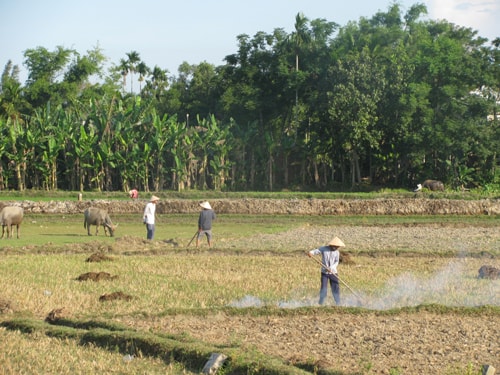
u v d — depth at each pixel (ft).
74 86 260.01
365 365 33.88
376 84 196.85
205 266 68.69
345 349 37.45
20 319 42.83
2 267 65.67
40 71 266.36
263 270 66.18
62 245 83.15
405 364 34.55
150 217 91.97
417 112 199.21
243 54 232.53
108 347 38.04
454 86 199.82
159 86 299.79
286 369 32.58
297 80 214.48
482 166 207.00
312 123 210.59
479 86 211.41
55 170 195.62
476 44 237.04
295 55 224.53
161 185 201.26
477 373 32.91
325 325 42.96
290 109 232.94
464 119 200.64
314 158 211.20
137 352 37.24
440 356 36.17
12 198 164.04
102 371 33.88
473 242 94.48
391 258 78.33
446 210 142.61
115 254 79.56
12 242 90.43
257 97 222.89
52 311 44.16
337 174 233.96
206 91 261.24
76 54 271.28
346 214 141.69
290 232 108.37
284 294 53.78
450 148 193.98
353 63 199.62
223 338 39.60
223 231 109.50
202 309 45.93
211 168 216.33
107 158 193.47
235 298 51.70
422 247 87.61
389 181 219.00
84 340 39.24
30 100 263.29
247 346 37.11
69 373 33.19
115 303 48.96
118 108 201.16
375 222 128.16
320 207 142.31
